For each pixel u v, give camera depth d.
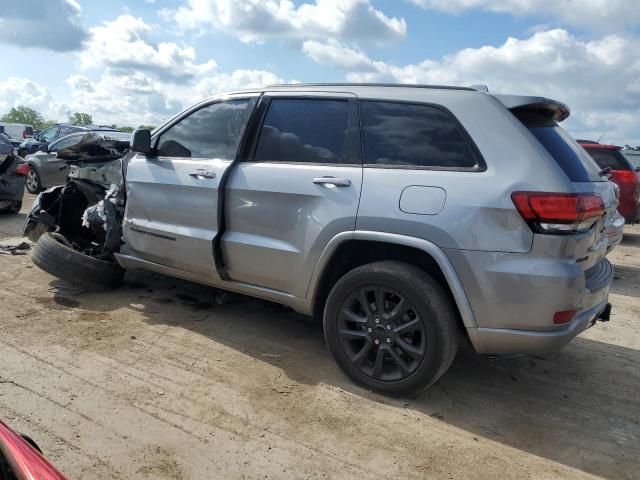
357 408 3.19
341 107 3.58
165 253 4.30
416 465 2.70
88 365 3.53
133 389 3.26
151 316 4.46
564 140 3.37
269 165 3.73
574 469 2.75
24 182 8.84
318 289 3.57
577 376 3.81
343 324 3.42
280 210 3.62
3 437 1.69
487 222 2.91
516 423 3.15
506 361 3.99
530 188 2.85
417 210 3.08
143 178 4.41
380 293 3.25
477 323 3.00
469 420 3.15
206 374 3.51
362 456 2.75
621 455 2.89
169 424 2.93
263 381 3.46
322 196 3.41
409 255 3.31
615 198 3.58
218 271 3.99
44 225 5.47
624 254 8.59
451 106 3.21
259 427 2.95
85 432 2.81
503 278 2.87
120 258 4.75
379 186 3.23
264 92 3.95
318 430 2.95
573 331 2.97
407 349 3.19
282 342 4.09
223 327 4.32
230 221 3.89
